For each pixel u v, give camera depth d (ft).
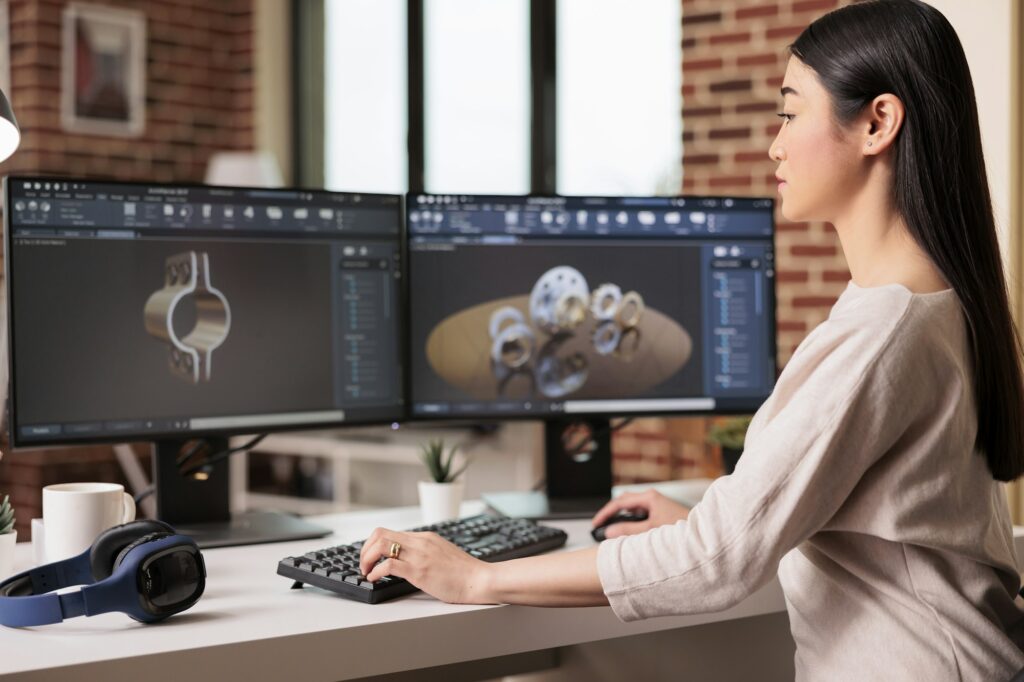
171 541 3.63
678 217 5.90
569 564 3.77
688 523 3.63
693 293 5.91
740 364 5.94
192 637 3.43
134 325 4.98
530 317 5.79
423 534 4.00
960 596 3.54
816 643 3.73
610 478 6.02
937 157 3.65
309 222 5.38
